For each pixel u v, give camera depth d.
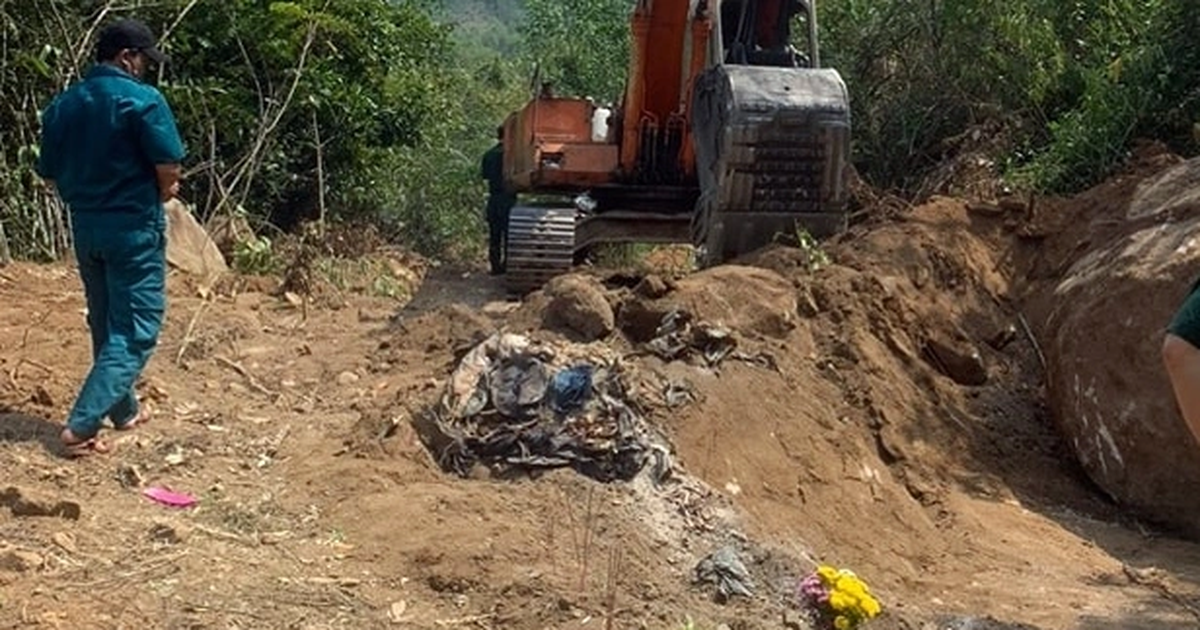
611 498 5.61
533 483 5.70
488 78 28.23
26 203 10.80
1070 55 12.60
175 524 5.15
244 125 13.98
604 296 7.23
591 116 12.22
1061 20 12.88
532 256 10.82
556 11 23.44
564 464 5.80
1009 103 12.95
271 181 14.76
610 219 11.33
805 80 9.16
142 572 4.77
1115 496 7.67
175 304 9.38
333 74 14.82
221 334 8.52
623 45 21.89
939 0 13.73
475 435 5.94
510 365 6.23
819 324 7.97
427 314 9.16
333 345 8.53
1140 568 6.63
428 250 18.16
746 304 7.68
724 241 9.27
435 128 18.08
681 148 11.15
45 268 9.98
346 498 5.56
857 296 8.27
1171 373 2.81
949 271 8.98
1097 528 7.35
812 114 8.99
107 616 4.41
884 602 5.58
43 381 6.84
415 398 6.46
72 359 7.35
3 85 10.95
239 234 12.27
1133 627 5.57
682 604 4.94
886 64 14.20
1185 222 7.96
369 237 14.46
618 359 6.46
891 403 7.67
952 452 7.69
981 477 7.57
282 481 5.79
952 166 12.38
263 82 14.48
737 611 4.97
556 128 12.13
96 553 4.89
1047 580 6.21
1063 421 8.01
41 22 11.14
